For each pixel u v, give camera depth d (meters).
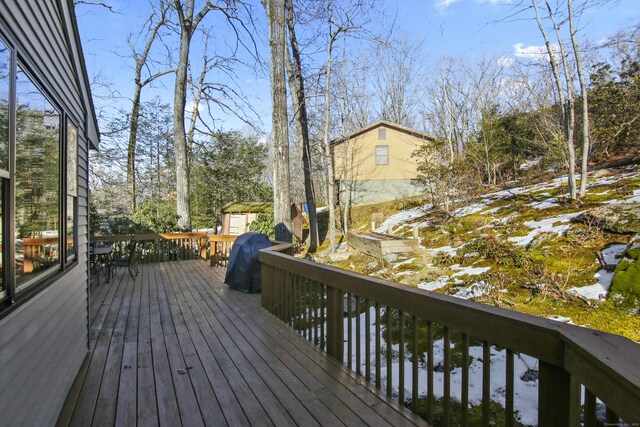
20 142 1.89
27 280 1.95
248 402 2.23
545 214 7.04
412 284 5.73
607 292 4.05
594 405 1.11
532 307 4.17
